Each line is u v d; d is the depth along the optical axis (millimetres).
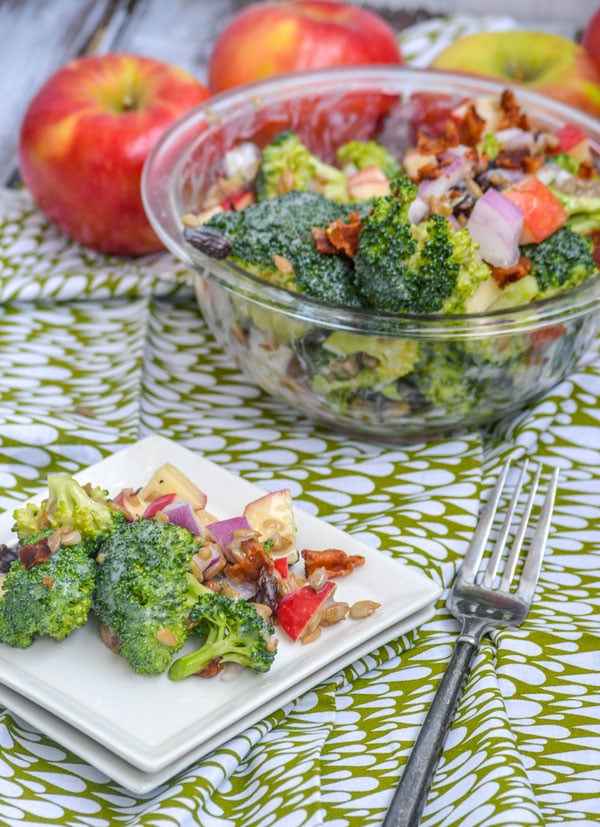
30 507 650
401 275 688
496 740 595
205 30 1100
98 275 839
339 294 705
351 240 705
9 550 643
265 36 890
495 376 714
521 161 770
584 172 778
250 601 631
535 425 742
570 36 1064
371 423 731
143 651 606
